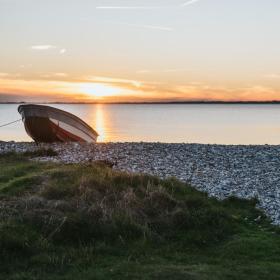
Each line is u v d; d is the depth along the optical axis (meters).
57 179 16.94
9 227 11.82
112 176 16.64
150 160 25.14
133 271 10.41
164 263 11.08
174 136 63.12
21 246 11.17
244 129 76.06
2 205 13.45
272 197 17.02
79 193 14.77
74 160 25.03
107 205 13.71
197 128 79.75
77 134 38.78
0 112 174.50
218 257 11.62
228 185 18.78
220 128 79.31
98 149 29.92
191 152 28.52
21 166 21.58
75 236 12.08
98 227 12.41
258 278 10.12
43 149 28.27
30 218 12.42
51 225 12.23
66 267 10.70
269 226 13.92
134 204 13.88
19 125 97.12
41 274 10.27
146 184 16.28
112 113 192.25
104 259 11.19
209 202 15.67
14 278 10.02
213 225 13.35
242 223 14.13
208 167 23.27
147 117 139.38
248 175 21.16
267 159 26.11
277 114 166.12
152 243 12.25
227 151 29.12
